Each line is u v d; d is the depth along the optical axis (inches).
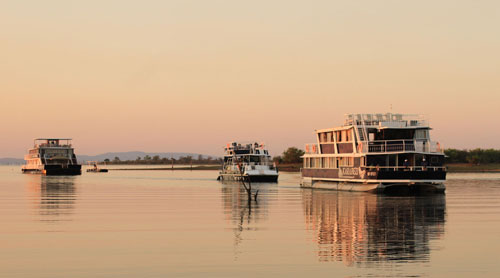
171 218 1765.5
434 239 1315.2
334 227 1525.6
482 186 3641.7
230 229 1498.5
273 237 1354.6
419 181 2719.0
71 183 4655.5
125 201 2480.3
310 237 1353.3
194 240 1316.4
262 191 3208.7
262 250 1185.4
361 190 2910.9
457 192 2982.3
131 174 7869.1
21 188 3745.1
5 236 1384.1
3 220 1708.9
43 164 7017.7
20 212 1959.9
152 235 1395.2
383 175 2755.9
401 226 1539.1
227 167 5017.2
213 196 2824.8
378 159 2849.4
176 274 981.2
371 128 2918.3
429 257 1108.5
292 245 1241.4
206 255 1138.0
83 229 1505.9
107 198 2687.0
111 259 1103.0
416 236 1359.5
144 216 1825.8
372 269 1010.7
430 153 2736.2
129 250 1194.0
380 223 1606.8
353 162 2967.5
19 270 1011.9
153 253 1160.8
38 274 981.8
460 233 1403.8
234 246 1233.4
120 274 981.8
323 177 3312.0
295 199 2519.7
